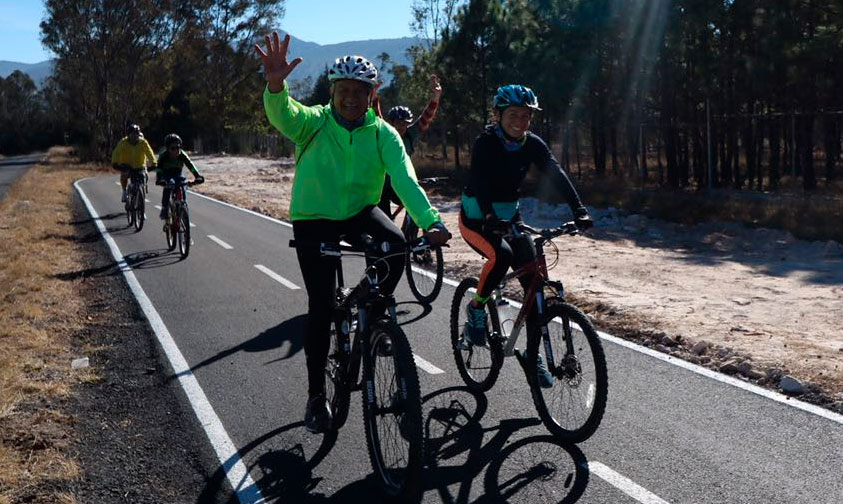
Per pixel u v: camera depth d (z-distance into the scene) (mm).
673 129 24312
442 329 7273
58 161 57969
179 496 4012
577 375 4426
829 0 19219
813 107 21625
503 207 5148
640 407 5102
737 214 17406
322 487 4094
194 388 5676
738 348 6359
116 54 57875
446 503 3869
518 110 4746
